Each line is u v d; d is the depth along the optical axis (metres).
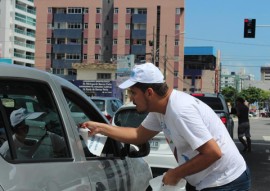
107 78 71.44
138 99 2.96
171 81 82.44
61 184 2.67
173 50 82.62
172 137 2.99
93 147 3.22
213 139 2.85
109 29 85.44
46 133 2.86
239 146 16.67
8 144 2.51
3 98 2.60
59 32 85.88
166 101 2.94
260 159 13.02
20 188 2.37
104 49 85.62
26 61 104.25
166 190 2.95
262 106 120.88
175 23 82.56
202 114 2.91
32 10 106.81
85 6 85.12
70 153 2.92
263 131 27.92
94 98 15.70
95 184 3.05
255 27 23.20
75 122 3.23
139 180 3.96
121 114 8.30
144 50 83.06
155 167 7.70
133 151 3.79
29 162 2.57
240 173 3.00
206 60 103.00
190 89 101.44
